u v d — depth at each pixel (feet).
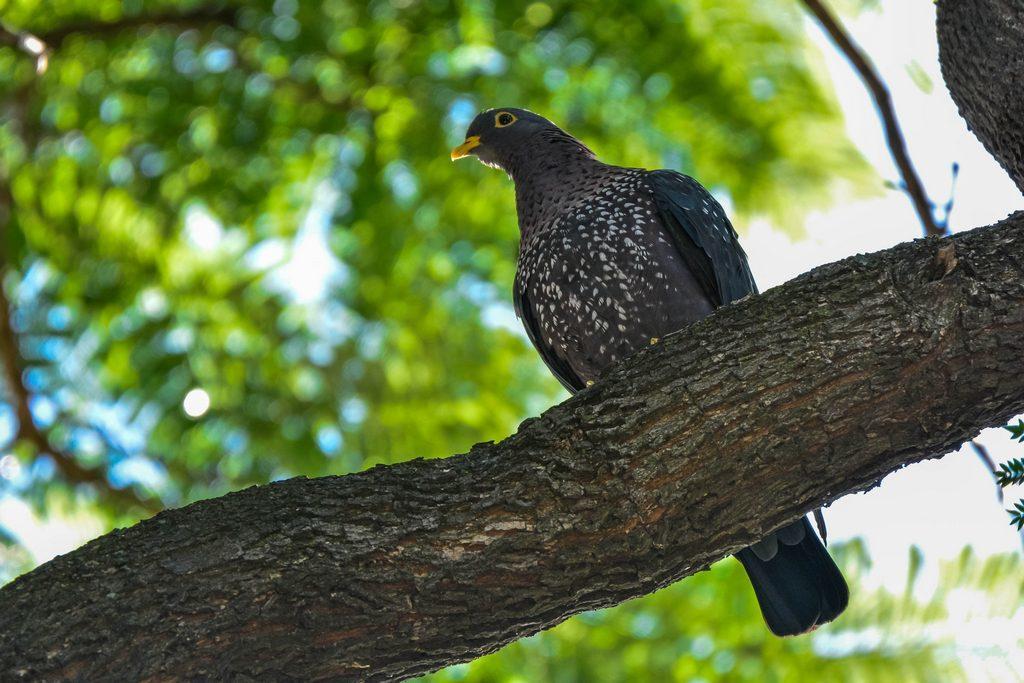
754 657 29.89
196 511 15.60
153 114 33.71
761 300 17.01
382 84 34.17
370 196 33.40
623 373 16.85
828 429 16.25
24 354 33.68
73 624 14.67
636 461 16.12
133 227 34.01
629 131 34.14
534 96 33.68
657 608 31.32
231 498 15.76
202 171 33.63
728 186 34.04
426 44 34.12
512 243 34.04
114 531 15.48
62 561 15.16
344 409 33.50
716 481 16.21
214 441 33.24
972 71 18.58
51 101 34.17
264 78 34.27
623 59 33.86
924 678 27.20
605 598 16.35
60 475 33.06
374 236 33.53
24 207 34.09
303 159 33.96
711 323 17.02
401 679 16.29
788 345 16.46
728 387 16.35
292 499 15.74
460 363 33.83
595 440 16.29
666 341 17.04
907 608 27.73
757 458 16.24
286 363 33.68
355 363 33.65
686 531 16.29
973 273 16.40
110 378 33.68
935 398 16.31
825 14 25.52
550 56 33.91
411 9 34.24
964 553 27.63
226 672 15.12
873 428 16.34
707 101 33.86
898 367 16.22
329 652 15.42
